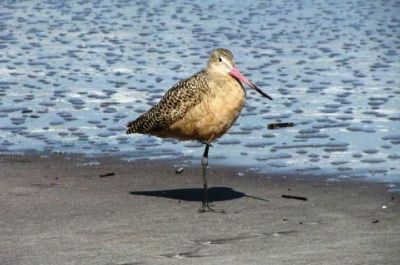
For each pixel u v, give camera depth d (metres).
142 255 10.97
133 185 14.23
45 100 19.30
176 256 10.92
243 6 31.14
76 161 15.52
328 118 17.77
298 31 26.84
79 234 11.79
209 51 24.12
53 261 10.80
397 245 11.22
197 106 13.23
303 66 22.27
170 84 20.50
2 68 22.20
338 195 13.58
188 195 13.72
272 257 10.84
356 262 10.63
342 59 23.02
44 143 16.52
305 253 10.96
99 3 31.95
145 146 16.36
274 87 20.17
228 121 13.34
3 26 27.81
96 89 20.14
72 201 13.32
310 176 14.57
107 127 17.44
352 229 11.92
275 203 13.23
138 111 18.41
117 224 12.23
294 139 16.55
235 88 13.26
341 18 28.81
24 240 11.57
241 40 25.58
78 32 26.86
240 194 13.74
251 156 15.68
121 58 23.28
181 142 16.56
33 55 23.72
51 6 31.39
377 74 21.38
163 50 24.22
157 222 12.33
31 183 14.25
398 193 13.62
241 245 11.30
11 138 16.83
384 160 15.31
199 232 11.87
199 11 30.27
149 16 29.42
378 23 27.91
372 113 18.08
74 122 17.77
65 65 22.52
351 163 15.19
